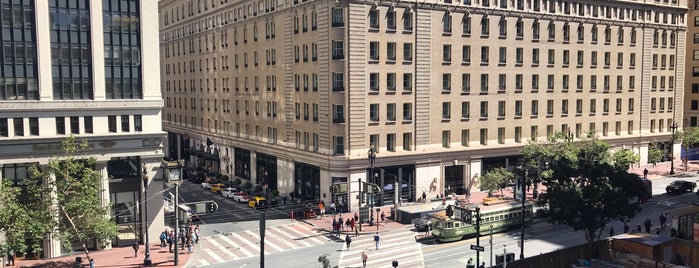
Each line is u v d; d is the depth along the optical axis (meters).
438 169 72.12
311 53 68.94
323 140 67.19
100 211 45.34
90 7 51.50
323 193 67.56
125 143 52.84
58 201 43.97
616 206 46.09
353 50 64.62
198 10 102.56
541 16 79.50
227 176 90.19
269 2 77.88
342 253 51.03
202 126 104.44
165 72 122.62
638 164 95.31
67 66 51.09
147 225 50.94
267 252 51.91
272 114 78.94
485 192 75.75
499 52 76.31
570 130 83.44
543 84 81.06
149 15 53.81
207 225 62.00
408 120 69.31
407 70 68.75
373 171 65.81
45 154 49.75
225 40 92.50
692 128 98.62
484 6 74.12
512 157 78.81
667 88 98.62
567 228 58.91
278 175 78.06
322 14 65.94
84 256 50.88
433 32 70.12
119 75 53.16
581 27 84.38
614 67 89.62
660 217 56.78
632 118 93.62
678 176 88.56
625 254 46.91
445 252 50.59
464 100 73.69
